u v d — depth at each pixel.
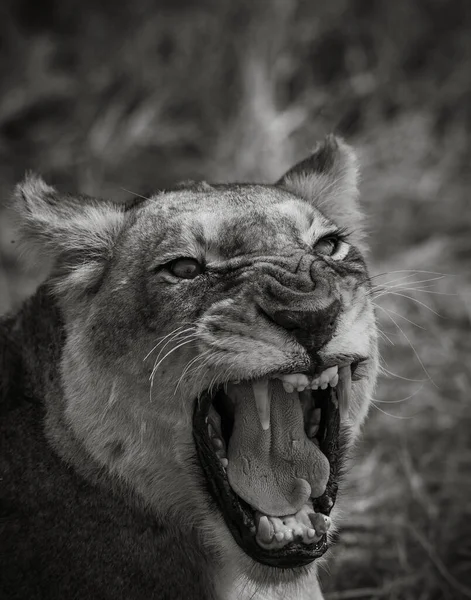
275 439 8.51
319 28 19.30
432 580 10.59
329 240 8.86
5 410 8.74
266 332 7.81
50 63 19.56
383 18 19.66
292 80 18.97
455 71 19.19
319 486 8.41
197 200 8.67
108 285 8.55
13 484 8.49
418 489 11.69
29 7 20.67
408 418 12.70
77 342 8.55
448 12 19.92
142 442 8.30
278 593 8.54
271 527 8.00
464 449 12.58
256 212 8.51
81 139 18.28
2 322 9.31
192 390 8.09
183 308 8.16
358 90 18.75
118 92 18.95
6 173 17.95
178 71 18.91
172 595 8.41
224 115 18.34
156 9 20.11
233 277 8.12
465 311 14.83
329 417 8.59
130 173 17.81
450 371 13.70
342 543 11.05
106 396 8.34
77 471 8.39
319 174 9.78
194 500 8.41
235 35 18.98
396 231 16.44
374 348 8.82
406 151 17.86
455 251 16.14
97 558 8.31
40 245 8.98
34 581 8.27
